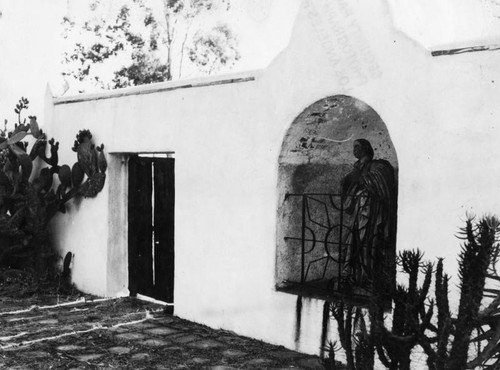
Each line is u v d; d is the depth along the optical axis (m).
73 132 9.09
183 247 7.25
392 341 3.71
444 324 3.47
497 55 4.48
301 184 6.37
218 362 5.57
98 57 18.88
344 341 4.11
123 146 8.17
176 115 7.35
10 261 9.36
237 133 6.56
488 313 3.41
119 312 7.58
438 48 4.80
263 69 6.26
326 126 6.09
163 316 7.39
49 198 8.98
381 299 3.92
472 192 4.61
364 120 6.06
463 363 3.36
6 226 8.77
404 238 5.02
